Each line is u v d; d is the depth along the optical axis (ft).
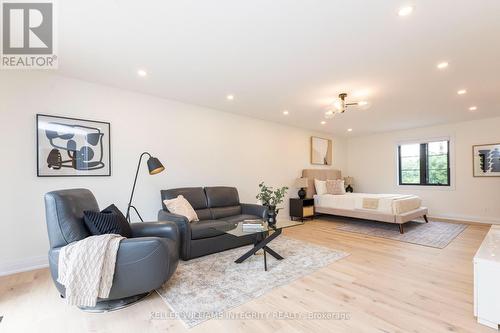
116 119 11.05
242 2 5.65
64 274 5.74
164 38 7.16
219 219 12.43
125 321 5.76
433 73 9.59
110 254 6.02
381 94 12.00
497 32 6.84
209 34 6.96
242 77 10.03
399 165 21.48
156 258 6.44
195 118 13.78
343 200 17.34
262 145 17.26
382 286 7.45
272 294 7.00
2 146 8.62
